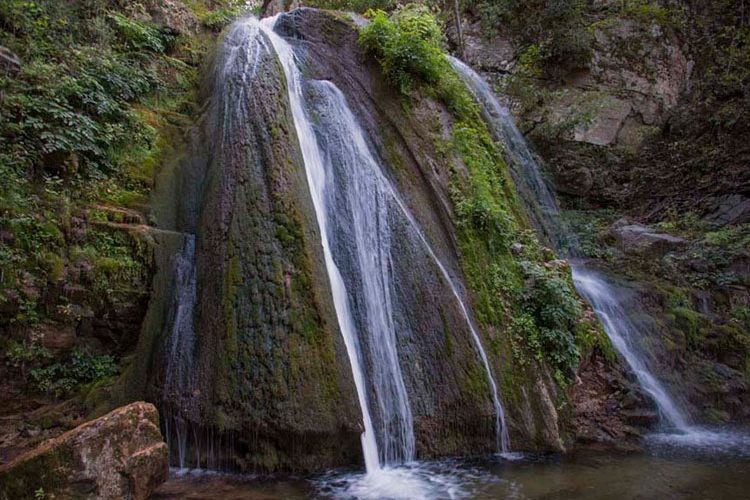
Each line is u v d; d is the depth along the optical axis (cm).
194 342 650
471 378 700
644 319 993
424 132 928
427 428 668
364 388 665
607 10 1811
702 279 1210
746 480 586
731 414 906
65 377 659
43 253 661
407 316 738
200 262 715
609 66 1717
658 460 658
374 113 948
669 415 833
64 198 709
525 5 1816
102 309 688
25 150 710
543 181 1511
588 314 871
